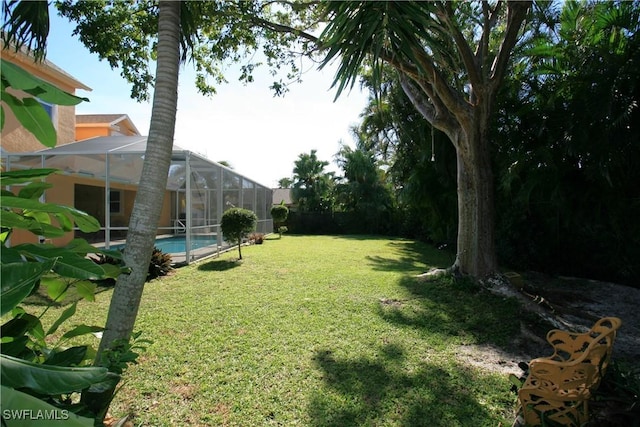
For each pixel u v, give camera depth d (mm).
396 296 5953
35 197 1654
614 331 2068
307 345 3865
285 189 34719
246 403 2736
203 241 11641
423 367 3404
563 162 7457
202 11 4062
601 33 6402
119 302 2104
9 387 925
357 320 4738
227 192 12570
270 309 5156
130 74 4660
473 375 3256
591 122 6227
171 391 2891
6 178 1255
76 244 1628
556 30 7164
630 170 6598
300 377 3150
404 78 7359
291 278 7402
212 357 3525
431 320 4809
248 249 13109
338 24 2977
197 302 5496
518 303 5477
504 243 9633
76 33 4133
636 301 6430
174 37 2336
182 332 4199
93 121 16234
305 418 2555
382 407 2707
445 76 6531
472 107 6344
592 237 8445
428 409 2688
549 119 7504
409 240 18141
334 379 3119
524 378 2426
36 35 2205
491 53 7617
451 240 11945
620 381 2178
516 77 8203
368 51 3035
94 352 1889
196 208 11891
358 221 22984
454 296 5926
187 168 8961
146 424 2463
